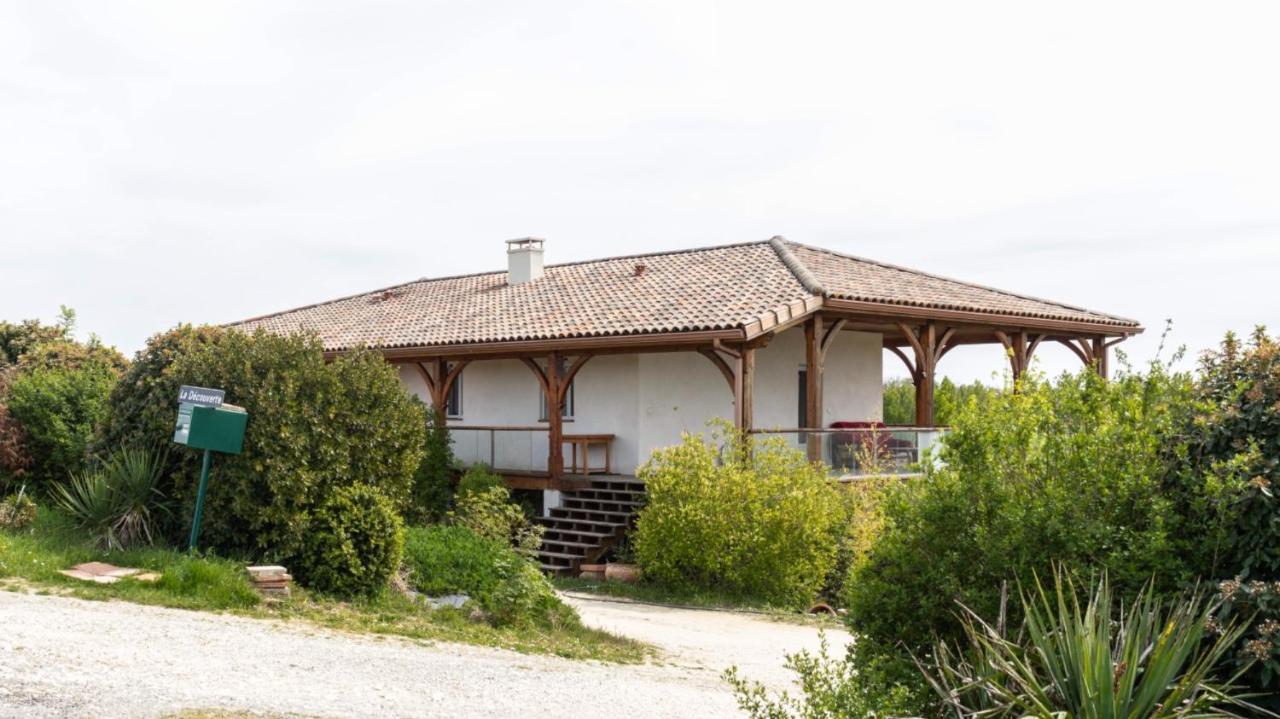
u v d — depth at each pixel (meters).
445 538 14.34
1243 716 6.13
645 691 8.95
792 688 9.72
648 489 17.52
